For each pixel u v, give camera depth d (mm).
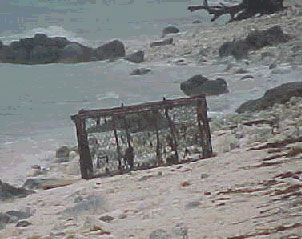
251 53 70375
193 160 29281
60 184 29078
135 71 68250
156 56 78625
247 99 51344
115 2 140000
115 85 62375
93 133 29562
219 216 19266
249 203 20234
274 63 64812
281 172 23438
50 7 133375
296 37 73625
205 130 29734
